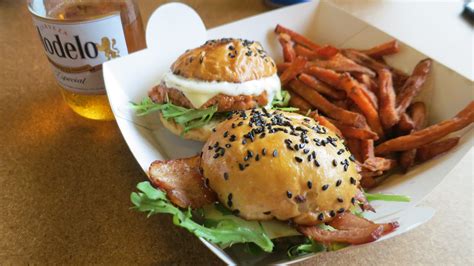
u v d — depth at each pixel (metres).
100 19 0.25
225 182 0.20
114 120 0.30
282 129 0.21
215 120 0.27
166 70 0.31
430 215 0.20
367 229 0.18
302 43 0.36
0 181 0.25
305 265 0.21
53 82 0.34
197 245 0.22
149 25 0.29
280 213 0.19
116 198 0.24
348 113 0.28
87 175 0.26
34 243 0.21
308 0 0.44
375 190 0.25
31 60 0.36
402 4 0.47
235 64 0.27
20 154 0.27
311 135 0.21
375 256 0.21
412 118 0.29
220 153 0.20
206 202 0.21
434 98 0.30
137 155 0.25
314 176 0.19
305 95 0.31
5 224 0.22
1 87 0.33
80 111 0.30
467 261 0.21
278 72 0.35
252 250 0.20
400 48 0.32
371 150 0.26
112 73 0.27
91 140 0.28
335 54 0.33
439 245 0.22
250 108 0.27
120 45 0.27
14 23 0.42
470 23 0.43
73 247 0.21
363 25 0.35
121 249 0.21
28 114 0.30
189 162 0.22
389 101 0.29
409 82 0.30
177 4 0.31
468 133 0.24
